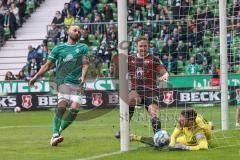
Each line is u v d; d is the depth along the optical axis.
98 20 59.97
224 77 31.75
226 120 31.78
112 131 33.16
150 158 21.70
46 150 24.89
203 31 48.28
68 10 62.09
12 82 53.62
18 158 22.75
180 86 49.62
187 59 49.50
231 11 45.81
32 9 67.25
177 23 49.53
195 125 24.08
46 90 53.19
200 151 23.39
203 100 49.75
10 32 63.81
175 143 23.84
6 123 40.59
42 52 57.06
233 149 23.92
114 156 22.53
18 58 63.22
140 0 57.12
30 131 34.06
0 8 65.88
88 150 24.67
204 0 47.19
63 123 26.86
